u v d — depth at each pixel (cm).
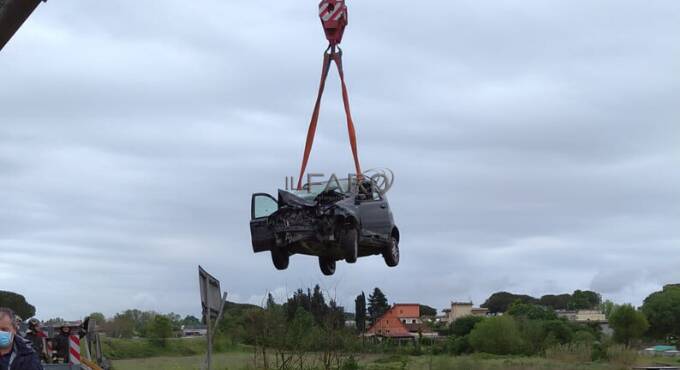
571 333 5275
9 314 734
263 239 1659
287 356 2834
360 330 3155
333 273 1814
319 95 1609
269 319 2831
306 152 1652
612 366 3659
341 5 1568
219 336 3559
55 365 1808
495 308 11994
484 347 4869
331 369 2775
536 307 7388
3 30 713
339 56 1591
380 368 2892
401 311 6950
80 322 2152
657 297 8119
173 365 3272
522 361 3888
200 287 1153
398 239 1812
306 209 1617
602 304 11250
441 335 6631
